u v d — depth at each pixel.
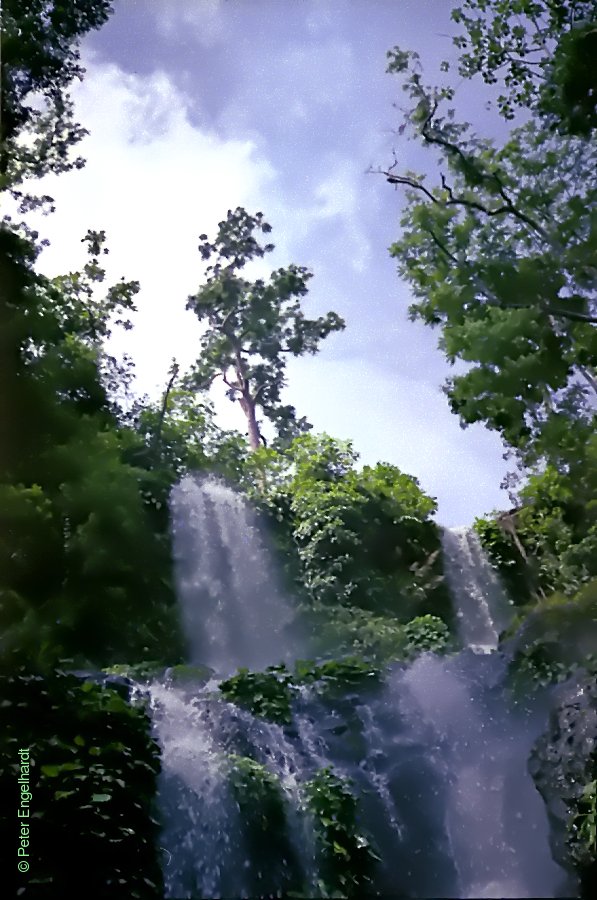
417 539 32.81
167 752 10.78
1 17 19.70
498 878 12.63
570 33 16.14
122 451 25.33
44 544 18.70
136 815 8.13
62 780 7.61
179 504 27.48
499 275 18.45
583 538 29.38
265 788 10.85
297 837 10.74
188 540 27.19
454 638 23.81
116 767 8.29
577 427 20.28
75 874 7.18
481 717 14.35
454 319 19.39
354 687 14.16
